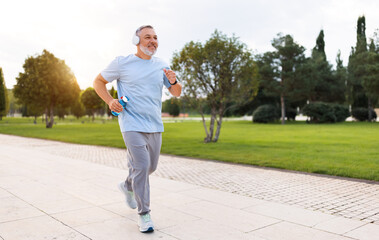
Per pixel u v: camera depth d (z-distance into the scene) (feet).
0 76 163.12
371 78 125.08
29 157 30.78
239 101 48.42
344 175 22.21
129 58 10.53
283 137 58.70
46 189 16.62
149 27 10.51
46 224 10.91
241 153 34.91
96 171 22.79
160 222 11.27
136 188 10.25
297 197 16.08
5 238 9.53
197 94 47.24
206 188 17.30
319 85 156.35
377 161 28.22
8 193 15.65
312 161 28.45
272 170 24.72
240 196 15.48
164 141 51.55
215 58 45.57
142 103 10.39
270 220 11.62
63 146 44.47
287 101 169.99
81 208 13.00
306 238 9.75
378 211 13.51
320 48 183.42
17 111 429.79
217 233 10.14
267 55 145.79
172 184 18.39
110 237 9.70
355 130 80.33
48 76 109.81
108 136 65.26
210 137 49.32
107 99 10.46
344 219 11.88
